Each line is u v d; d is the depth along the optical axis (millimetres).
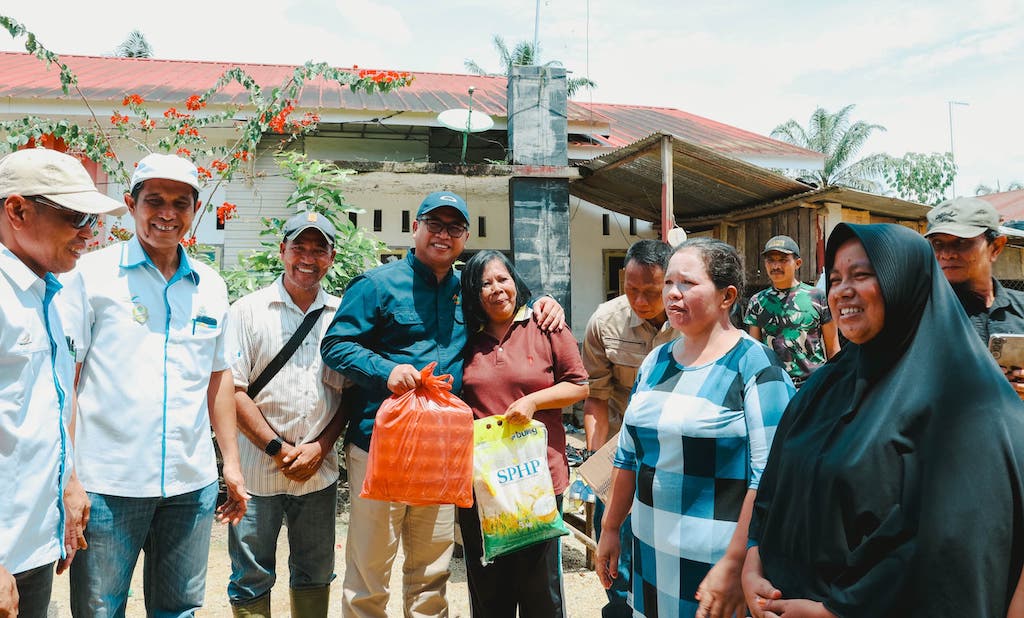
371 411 3037
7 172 2023
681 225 11750
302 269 3221
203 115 9117
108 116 8977
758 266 10297
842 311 1656
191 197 2674
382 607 3012
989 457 1390
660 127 13898
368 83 7383
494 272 2994
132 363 2561
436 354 3049
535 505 2809
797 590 1638
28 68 11680
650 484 2186
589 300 11344
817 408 1796
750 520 1942
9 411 1991
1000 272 10430
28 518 2041
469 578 3006
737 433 2064
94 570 2490
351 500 3090
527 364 3031
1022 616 1350
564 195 9383
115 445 2518
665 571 2115
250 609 3119
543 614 2914
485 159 10156
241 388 3164
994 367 1505
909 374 1546
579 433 9008
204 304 2811
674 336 3305
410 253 3197
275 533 3203
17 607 1990
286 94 9000
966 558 1348
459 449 2688
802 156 12023
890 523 1456
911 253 1587
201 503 2746
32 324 2066
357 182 9492
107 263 2602
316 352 3260
